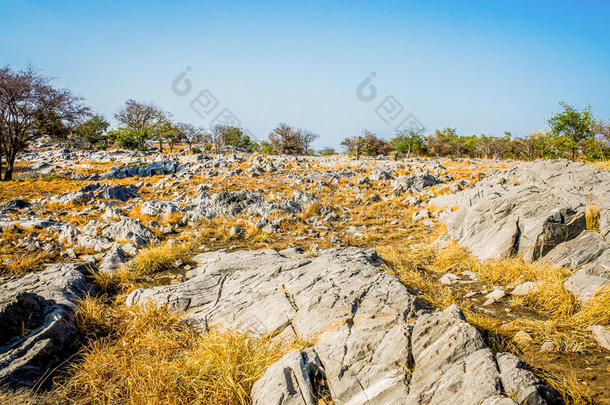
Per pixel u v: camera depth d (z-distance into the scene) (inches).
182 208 481.4
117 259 301.9
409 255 301.1
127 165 1120.8
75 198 575.5
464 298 219.1
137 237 352.5
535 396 109.7
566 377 136.2
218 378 145.3
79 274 255.1
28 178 992.9
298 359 142.1
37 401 138.3
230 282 234.8
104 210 518.3
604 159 966.4
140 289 238.8
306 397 128.8
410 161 1083.9
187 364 152.5
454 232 318.0
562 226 247.1
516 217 268.7
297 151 2081.7
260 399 132.9
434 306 196.9
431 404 116.3
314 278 206.4
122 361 160.6
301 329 170.6
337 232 407.5
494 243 272.1
